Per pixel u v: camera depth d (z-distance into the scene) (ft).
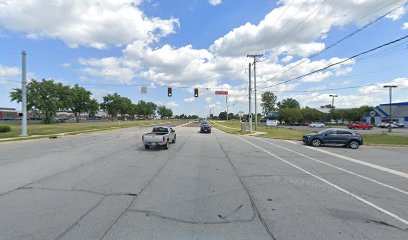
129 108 458.91
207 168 38.96
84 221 18.01
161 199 23.22
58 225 17.33
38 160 45.47
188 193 25.27
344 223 18.13
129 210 20.30
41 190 26.02
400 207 21.83
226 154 55.62
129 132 136.36
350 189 27.73
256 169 38.81
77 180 30.48
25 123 105.81
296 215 19.58
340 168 40.96
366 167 42.24
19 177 31.91
